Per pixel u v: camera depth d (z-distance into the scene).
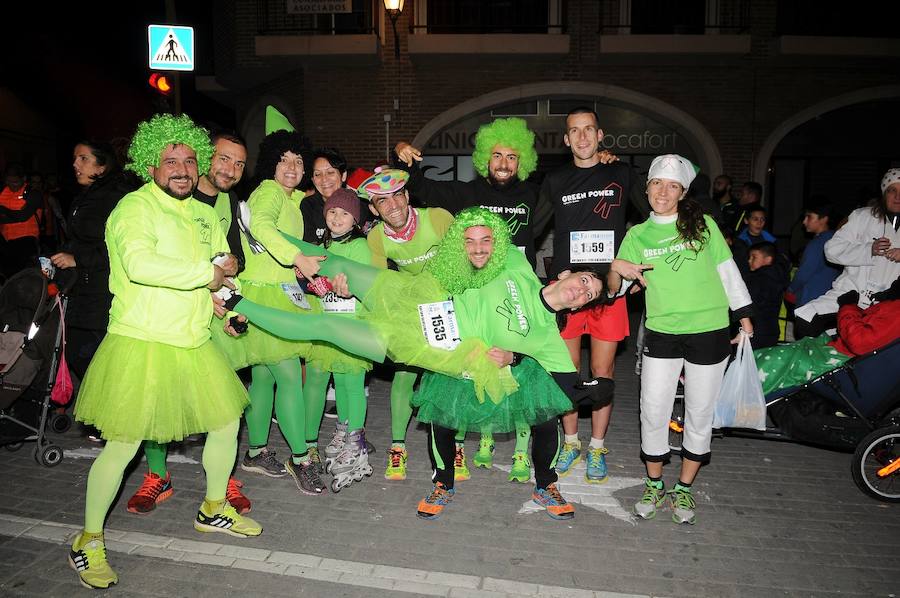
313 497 4.14
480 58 12.62
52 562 3.29
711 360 3.77
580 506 4.11
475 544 3.60
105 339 3.17
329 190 4.47
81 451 4.79
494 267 3.32
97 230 4.49
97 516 3.14
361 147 13.05
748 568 3.42
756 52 12.73
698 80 12.83
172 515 3.83
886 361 4.16
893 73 12.84
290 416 4.17
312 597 3.07
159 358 3.10
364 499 4.13
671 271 3.76
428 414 3.65
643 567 3.40
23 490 4.12
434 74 12.89
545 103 13.31
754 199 7.98
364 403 4.36
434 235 4.09
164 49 9.03
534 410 3.49
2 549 3.39
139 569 3.25
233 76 13.66
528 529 3.79
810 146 13.48
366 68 12.90
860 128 13.44
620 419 5.89
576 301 3.40
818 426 4.41
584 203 4.31
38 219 9.26
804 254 6.30
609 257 4.29
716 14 12.80
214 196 4.00
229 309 3.39
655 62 12.66
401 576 3.25
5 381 4.35
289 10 12.29
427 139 12.98
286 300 4.14
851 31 12.88
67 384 4.59
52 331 4.50
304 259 3.69
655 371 3.86
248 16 12.98
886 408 4.29
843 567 3.44
